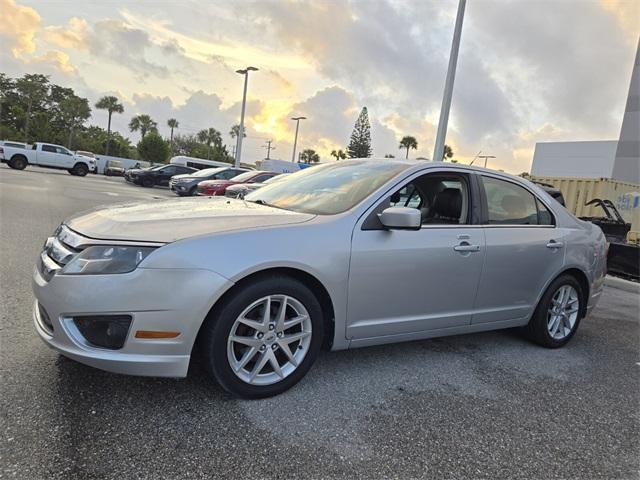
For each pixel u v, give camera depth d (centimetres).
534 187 421
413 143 6700
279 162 2994
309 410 270
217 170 1975
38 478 193
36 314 273
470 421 275
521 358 391
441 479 219
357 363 346
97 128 8231
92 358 235
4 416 232
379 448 239
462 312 356
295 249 271
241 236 260
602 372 377
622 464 245
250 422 250
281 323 276
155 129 8656
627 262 968
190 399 267
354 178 352
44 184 1736
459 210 362
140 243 243
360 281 297
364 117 6081
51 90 7350
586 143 4134
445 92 1316
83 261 240
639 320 575
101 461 208
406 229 295
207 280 245
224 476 206
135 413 248
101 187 2030
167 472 205
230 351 260
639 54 3188
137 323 237
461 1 1266
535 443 258
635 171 3206
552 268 407
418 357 370
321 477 212
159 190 2402
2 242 625
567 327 435
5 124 6700
